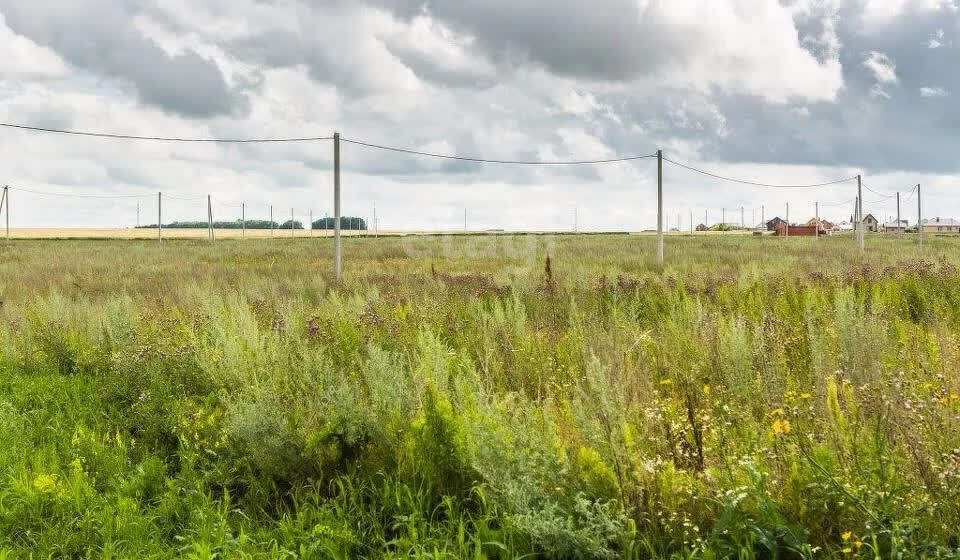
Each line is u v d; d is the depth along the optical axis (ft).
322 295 51.57
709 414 16.29
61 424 21.58
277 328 27.73
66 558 13.53
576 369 21.74
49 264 92.27
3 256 122.21
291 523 14.11
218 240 260.21
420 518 13.42
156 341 30.22
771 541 10.72
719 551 11.04
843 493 11.21
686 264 78.59
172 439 19.57
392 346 26.91
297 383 22.59
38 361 30.86
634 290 39.81
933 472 11.43
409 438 15.39
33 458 18.01
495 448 13.03
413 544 12.41
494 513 13.39
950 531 10.77
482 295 41.91
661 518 12.12
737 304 34.88
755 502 11.89
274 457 16.14
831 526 11.24
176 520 15.26
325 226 623.77
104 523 14.53
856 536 10.80
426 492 14.55
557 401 19.06
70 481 16.44
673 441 14.38
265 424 16.42
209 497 15.46
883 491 11.35
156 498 16.03
